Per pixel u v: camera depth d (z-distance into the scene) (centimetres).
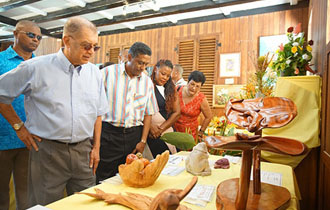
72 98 139
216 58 518
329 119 156
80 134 143
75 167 145
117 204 95
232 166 151
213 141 78
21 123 137
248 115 87
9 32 675
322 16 211
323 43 201
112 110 193
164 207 55
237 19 500
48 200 137
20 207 204
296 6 449
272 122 78
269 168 147
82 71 145
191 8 443
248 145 75
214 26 524
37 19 535
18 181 204
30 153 140
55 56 139
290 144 73
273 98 90
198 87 254
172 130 244
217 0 419
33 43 200
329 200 150
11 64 196
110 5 446
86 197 102
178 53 562
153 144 228
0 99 131
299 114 192
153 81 239
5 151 191
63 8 497
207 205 96
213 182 121
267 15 473
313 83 189
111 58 654
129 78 197
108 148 196
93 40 130
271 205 88
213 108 501
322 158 174
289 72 229
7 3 453
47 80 133
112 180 123
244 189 81
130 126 200
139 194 99
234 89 475
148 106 212
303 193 194
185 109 257
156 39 589
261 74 254
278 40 462
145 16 496
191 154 136
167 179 126
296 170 196
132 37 622
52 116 135
